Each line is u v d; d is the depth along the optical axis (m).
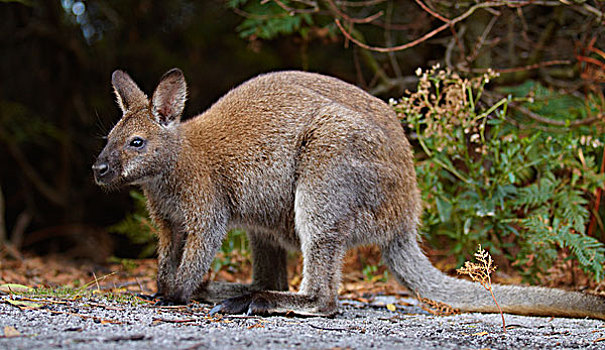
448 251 12.09
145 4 18.09
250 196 8.82
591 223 11.30
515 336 6.70
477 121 11.83
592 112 12.25
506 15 14.08
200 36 18.23
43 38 17.89
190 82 17.95
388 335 6.43
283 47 17.12
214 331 6.06
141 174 8.36
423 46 16.22
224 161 8.75
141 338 5.45
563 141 11.21
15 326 5.80
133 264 12.51
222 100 9.34
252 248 9.67
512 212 11.62
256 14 14.23
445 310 8.80
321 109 8.61
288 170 8.65
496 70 12.70
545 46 13.88
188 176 8.55
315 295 8.16
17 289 8.62
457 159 11.98
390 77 17.28
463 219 11.16
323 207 8.25
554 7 14.00
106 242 17.22
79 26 17.97
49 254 17.00
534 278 10.84
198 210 8.55
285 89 9.00
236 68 18.14
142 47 18.08
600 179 10.73
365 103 8.92
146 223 12.72
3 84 17.97
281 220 8.91
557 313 8.38
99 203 18.31
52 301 7.35
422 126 13.34
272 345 5.43
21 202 18.23
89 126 18.31
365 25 17.12
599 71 12.38
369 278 11.58
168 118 8.64
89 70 18.20
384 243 8.80
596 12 11.60
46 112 18.34
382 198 8.52
